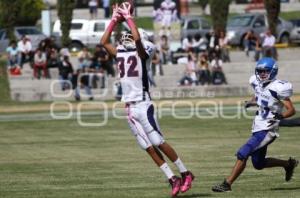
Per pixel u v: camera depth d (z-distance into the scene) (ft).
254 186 96.43
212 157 131.95
